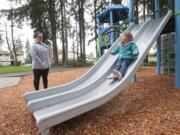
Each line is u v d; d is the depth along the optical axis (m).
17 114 4.91
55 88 5.39
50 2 25.64
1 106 5.59
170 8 7.46
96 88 5.45
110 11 13.19
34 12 24.98
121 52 5.92
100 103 4.29
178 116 3.96
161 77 8.66
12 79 11.62
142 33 7.01
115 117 4.34
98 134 3.68
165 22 6.55
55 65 25.16
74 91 5.01
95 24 26.11
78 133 3.82
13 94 7.04
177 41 6.25
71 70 16.97
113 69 6.08
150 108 4.59
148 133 3.43
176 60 6.30
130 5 8.47
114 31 11.60
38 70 5.86
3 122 4.46
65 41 27.62
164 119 3.89
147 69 13.52
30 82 10.01
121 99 5.55
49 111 4.12
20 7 25.72
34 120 4.50
